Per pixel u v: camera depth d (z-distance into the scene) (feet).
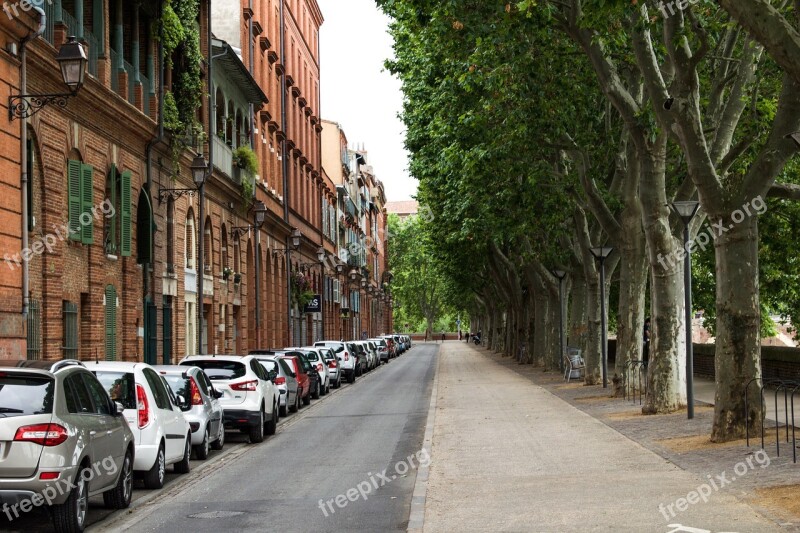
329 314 261.24
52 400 34.30
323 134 311.88
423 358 265.34
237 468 55.47
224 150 130.72
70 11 77.82
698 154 52.70
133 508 41.47
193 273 115.34
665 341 71.67
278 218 173.47
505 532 32.01
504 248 182.80
